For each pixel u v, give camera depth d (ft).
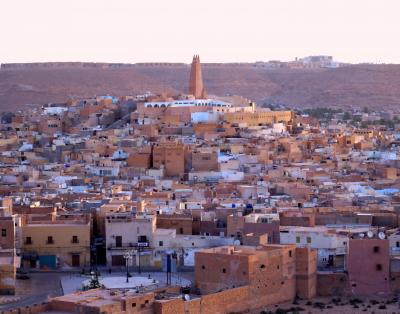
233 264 549.13
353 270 587.68
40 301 531.91
